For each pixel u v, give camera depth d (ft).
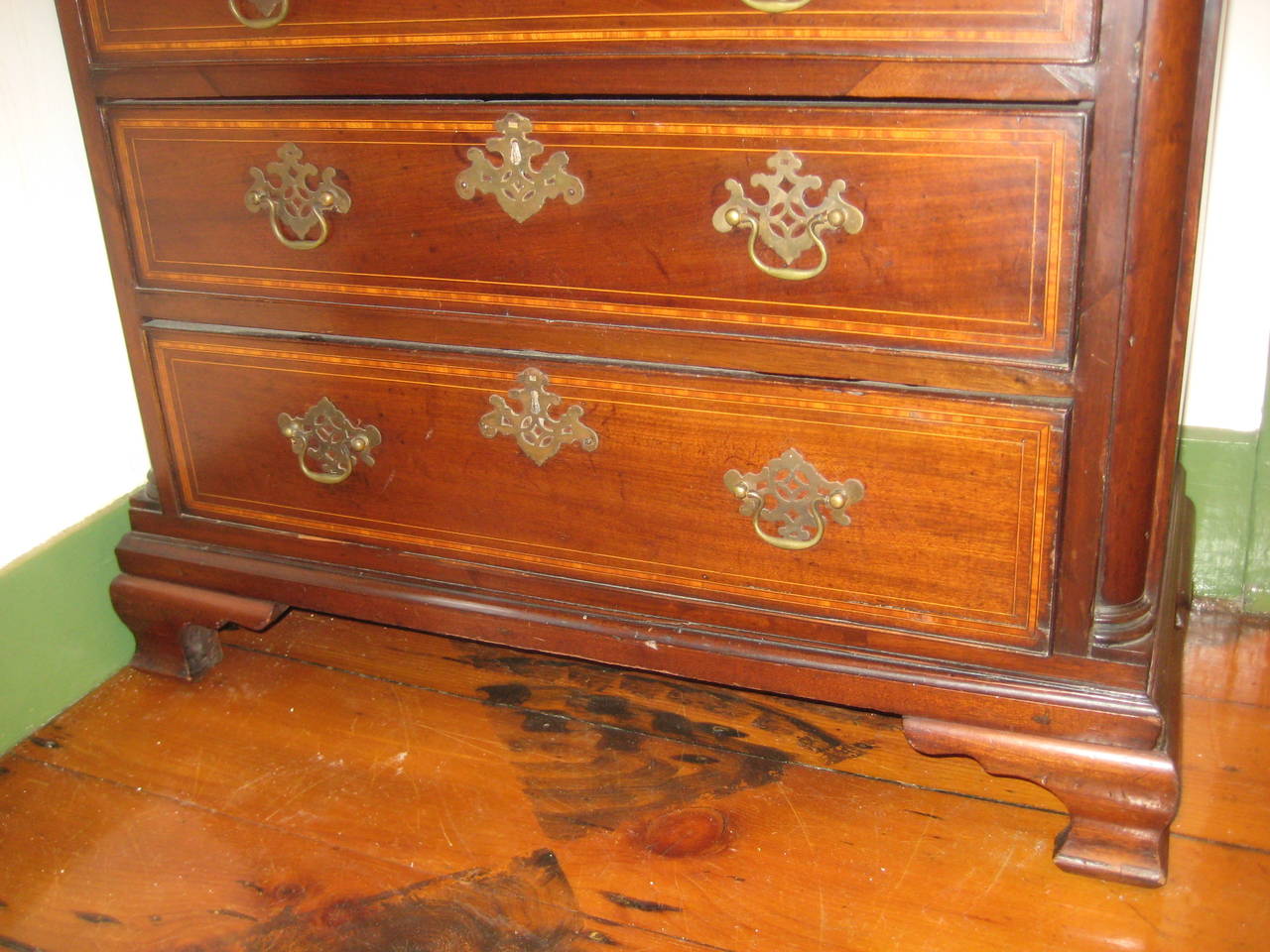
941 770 4.31
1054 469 3.30
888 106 3.11
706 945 3.55
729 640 3.93
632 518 3.91
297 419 4.27
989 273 3.18
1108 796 3.60
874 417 3.44
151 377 4.49
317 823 4.11
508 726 4.60
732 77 3.23
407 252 3.84
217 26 3.79
